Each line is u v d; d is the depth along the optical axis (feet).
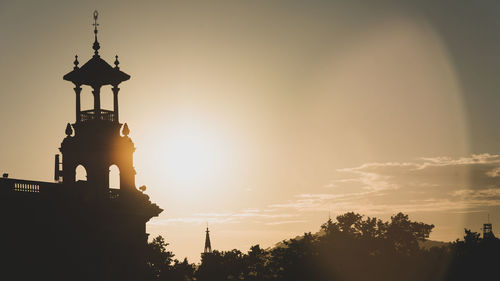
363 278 502.38
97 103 307.58
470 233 519.19
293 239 510.58
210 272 515.91
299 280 485.15
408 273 506.89
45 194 283.59
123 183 310.65
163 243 485.15
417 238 547.08
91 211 294.66
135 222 311.06
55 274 282.77
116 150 307.37
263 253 524.11
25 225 277.64
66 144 298.97
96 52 310.86
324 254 500.33
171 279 473.67
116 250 302.45
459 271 499.10
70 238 288.10
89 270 291.79
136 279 308.19
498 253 501.15
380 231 544.62
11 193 274.77
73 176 297.94
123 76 314.14
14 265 273.95
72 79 307.99
